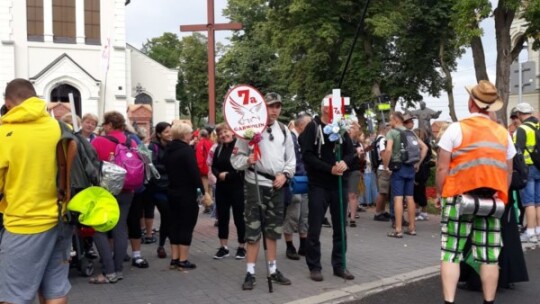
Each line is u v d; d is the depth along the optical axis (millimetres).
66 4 35531
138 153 6809
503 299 5953
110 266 6668
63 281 4293
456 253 5051
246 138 6039
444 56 30219
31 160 4055
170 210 7383
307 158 6457
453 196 5008
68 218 4234
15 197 4051
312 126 6520
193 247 9047
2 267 4066
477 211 4844
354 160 6945
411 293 6223
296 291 6207
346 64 6867
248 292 6203
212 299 5965
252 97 6098
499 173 4914
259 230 6281
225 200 8031
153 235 10211
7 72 33844
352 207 10719
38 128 4105
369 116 18062
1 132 4070
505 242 6188
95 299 6023
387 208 13141
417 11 27922
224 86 40406
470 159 4918
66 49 35531
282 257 8055
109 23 36406
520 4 17375
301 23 27000
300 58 31188
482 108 5086
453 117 30000
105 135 6789
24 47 34656
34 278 4094
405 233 10016
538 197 8992
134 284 6641
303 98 35281
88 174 4590
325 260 7730
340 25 26969
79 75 35094
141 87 38688
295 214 7844
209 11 18078
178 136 7137
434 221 11516
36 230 4070
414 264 7473
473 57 19562
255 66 39844
